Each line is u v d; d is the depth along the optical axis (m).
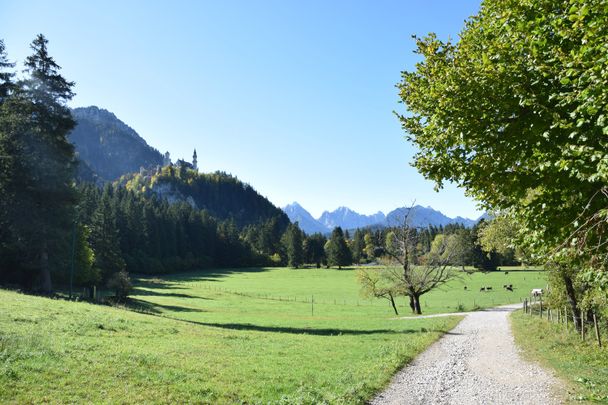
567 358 19.48
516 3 9.95
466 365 19.28
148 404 11.48
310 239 187.25
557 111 9.20
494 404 12.74
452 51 11.88
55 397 11.21
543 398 13.19
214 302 69.62
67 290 60.88
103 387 12.55
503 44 10.01
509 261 151.00
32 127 45.12
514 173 10.71
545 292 32.12
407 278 55.62
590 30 7.53
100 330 23.03
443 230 188.62
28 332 18.83
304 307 68.31
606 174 7.31
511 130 10.16
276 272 155.38
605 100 7.44
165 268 141.50
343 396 13.15
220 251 183.00
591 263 9.73
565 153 8.18
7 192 44.31
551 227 10.39
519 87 9.50
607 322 24.66
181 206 188.50
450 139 10.89
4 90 47.72
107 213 96.81
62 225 49.47
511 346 24.78
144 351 18.66
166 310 51.72
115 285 55.31
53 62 47.97
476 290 96.19
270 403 12.43
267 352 22.62
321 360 20.78
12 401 10.59
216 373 16.09
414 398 13.55
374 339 30.14
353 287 106.88
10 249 48.75
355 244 196.25
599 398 12.46
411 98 12.23
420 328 36.06
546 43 9.16
